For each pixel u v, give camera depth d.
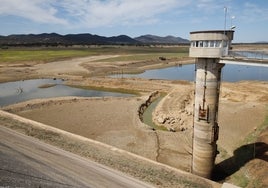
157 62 157.50
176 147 37.06
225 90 65.94
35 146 30.75
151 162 29.25
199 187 24.39
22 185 20.61
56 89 86.81
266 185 24.27
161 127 48.00
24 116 52.88
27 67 126.12
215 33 25.94
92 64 139.12
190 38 27.97
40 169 24.08
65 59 159.25
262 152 31.06
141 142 38.94
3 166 22.97
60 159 27.39
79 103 62.50
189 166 31.91
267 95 58.94
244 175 28.05
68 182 22.44
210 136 28.02
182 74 118.44
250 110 49.59
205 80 27.42
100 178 23.97
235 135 39.69
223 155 33.97
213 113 27.84
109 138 40.91
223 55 26.31
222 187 24.61
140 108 58.25
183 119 48.28
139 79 93.62
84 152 30.28
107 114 53.47
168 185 24.03
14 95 75.56
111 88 88.75
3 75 105.56
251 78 106.38
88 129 45.28
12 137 33.41
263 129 38.72
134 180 24.31
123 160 29.00
